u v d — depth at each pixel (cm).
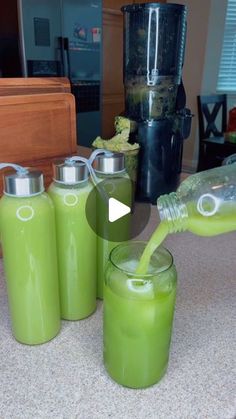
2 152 62
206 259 70
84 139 230
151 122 87
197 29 329
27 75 177
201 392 42
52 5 180
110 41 254
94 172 50
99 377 43
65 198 45
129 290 39
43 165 68
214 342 49
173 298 41
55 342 49
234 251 73
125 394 41
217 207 38
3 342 48
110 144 79
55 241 46
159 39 83
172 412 39
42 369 44
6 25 167
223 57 339
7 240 42
